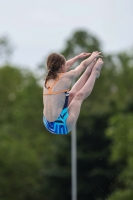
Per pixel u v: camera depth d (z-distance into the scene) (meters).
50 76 27.28
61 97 27.05
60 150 102.94
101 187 86.69
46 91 27.41
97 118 104.50
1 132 126.50
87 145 101.31
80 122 103.25
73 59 28.41
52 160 108.50
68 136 102.62
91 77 28.30
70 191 103.06
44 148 138.38
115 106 116.88
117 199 72.75
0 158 114.38
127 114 109.12
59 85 27.08
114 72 164.25
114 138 95.50
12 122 152.12
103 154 99.38
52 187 104.69
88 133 101.62
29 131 148.25
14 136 141.75
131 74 158.75
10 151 115.31
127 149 88.25
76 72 27.44
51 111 27.12
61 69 27.41
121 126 93.38
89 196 97.38
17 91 160.00
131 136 86.62
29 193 118.06
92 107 132.88
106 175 95.62
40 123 151.00
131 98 116.00
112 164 96.06
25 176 116.50
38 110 153.12
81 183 98.12
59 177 102.44
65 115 27.16
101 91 161.12
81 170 99.38
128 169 82.88
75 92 28.44
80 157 99.25
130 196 72.56
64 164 103.56
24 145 123.25
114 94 162.25
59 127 27.05
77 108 27.44
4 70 161.25
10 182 115.00
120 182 80.62
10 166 114.88
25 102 153.12
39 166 118.19
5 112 154.12
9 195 116.25
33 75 159.00
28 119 150.88
